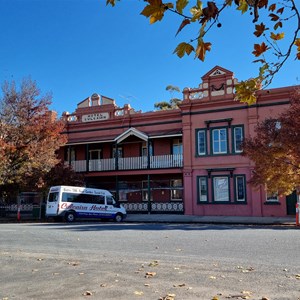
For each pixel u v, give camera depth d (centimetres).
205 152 2684
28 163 2536
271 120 2025
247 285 636
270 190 2016
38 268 816
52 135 2683
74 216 2338
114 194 3086
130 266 819
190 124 2742
